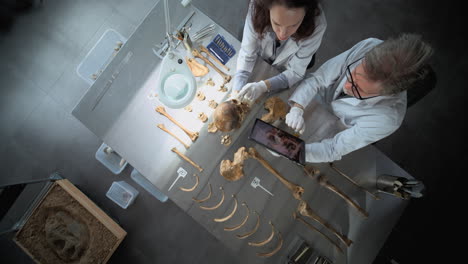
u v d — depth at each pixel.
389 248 2.79
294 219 1.80
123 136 1.79
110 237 2.44
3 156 2.85
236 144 1.79
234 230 1.78
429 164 2.88
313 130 1.83
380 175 1.84
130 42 1.82
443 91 2.96
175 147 1.80
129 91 1.81
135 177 2.73
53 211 2.43
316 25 1.50
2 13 2.96
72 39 2.99
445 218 2.81
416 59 1.13
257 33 1.57
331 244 1.81
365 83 1.40
